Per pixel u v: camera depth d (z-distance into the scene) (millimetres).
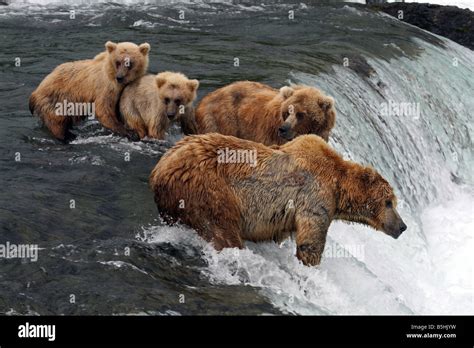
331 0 30234
